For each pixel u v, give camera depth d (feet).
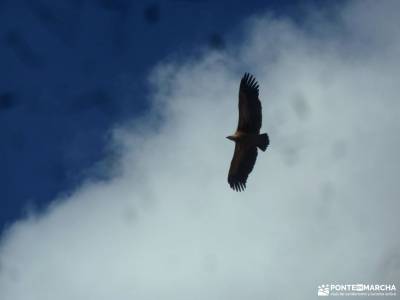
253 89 170.81
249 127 171.01
